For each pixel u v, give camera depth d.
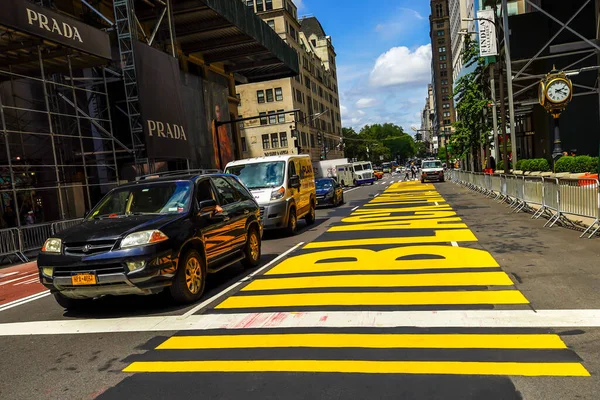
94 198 22.72
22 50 17.75
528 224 11.53
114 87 23.48
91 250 5.71
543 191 12.35
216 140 32.16
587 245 8.31
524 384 3.30
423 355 3.91
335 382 3.50
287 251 10.37
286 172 13.39
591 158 16.97
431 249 8.97
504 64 26.39
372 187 44.34
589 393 3.13
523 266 7.01
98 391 3.70
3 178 18.22
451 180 45.00
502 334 4.29
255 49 36.50
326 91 92.81
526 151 41.31
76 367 4.28
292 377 3.64
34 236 15.04
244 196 8.84
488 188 22.09
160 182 7.13
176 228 6.15
